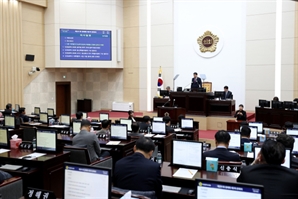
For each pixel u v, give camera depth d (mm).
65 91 16125
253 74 13414
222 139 3924
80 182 2285
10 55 13000
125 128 6496
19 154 4762
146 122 8016
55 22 14320
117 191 2744
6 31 12844
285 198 2195
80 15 14688
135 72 15992
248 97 13555
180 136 8102
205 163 3811
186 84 14836
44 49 14539
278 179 2262
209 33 14203
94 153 5391
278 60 12938
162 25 15289
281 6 12773
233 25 13750
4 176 3691
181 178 3484
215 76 14195
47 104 14797
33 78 14062
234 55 13781
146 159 3215
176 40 15000
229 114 11992
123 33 16125
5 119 7977
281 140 3840
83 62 14828
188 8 14656
